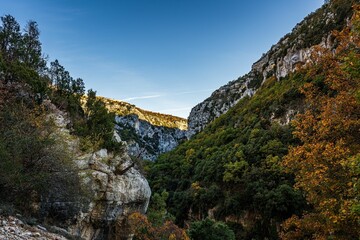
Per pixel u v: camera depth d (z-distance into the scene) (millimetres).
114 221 25531
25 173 14180
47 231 11961
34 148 14734
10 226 9148
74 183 18281
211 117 175250
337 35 13234
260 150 62625
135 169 30547
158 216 40812
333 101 12453
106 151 27141
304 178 12164
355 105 11305
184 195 69500
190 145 110688
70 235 14289
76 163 21656
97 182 23344
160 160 110062
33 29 31234
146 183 30328
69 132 24719
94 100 32219
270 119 79750
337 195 10719
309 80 34375
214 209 60281
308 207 44844
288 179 51375
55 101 27203
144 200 29812
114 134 32188
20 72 21219
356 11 10750
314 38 89812
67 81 31031
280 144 60625
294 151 13281
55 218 17750
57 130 21797
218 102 182000
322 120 12227
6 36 25609
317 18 103750
